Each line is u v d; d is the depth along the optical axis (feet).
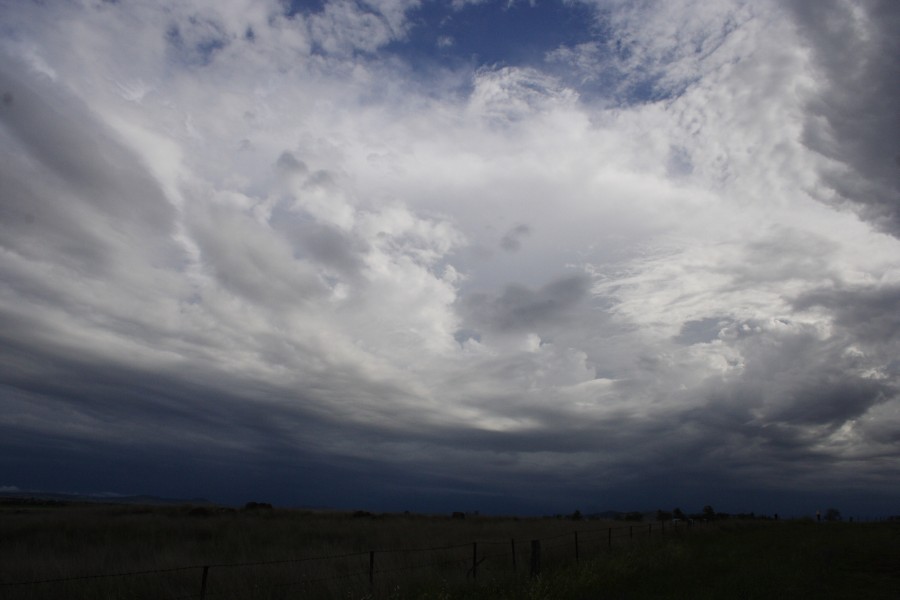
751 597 41.57
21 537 72.18
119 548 59.88
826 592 45.06
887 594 44.80
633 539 82.23
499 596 41.52
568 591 42.29
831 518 208.23
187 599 36.52
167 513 124.26
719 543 90.22
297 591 39.06
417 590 39.63
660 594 42.80
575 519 208.23
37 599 35.32
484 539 81.10
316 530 92.27
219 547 65.05
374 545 72.79
